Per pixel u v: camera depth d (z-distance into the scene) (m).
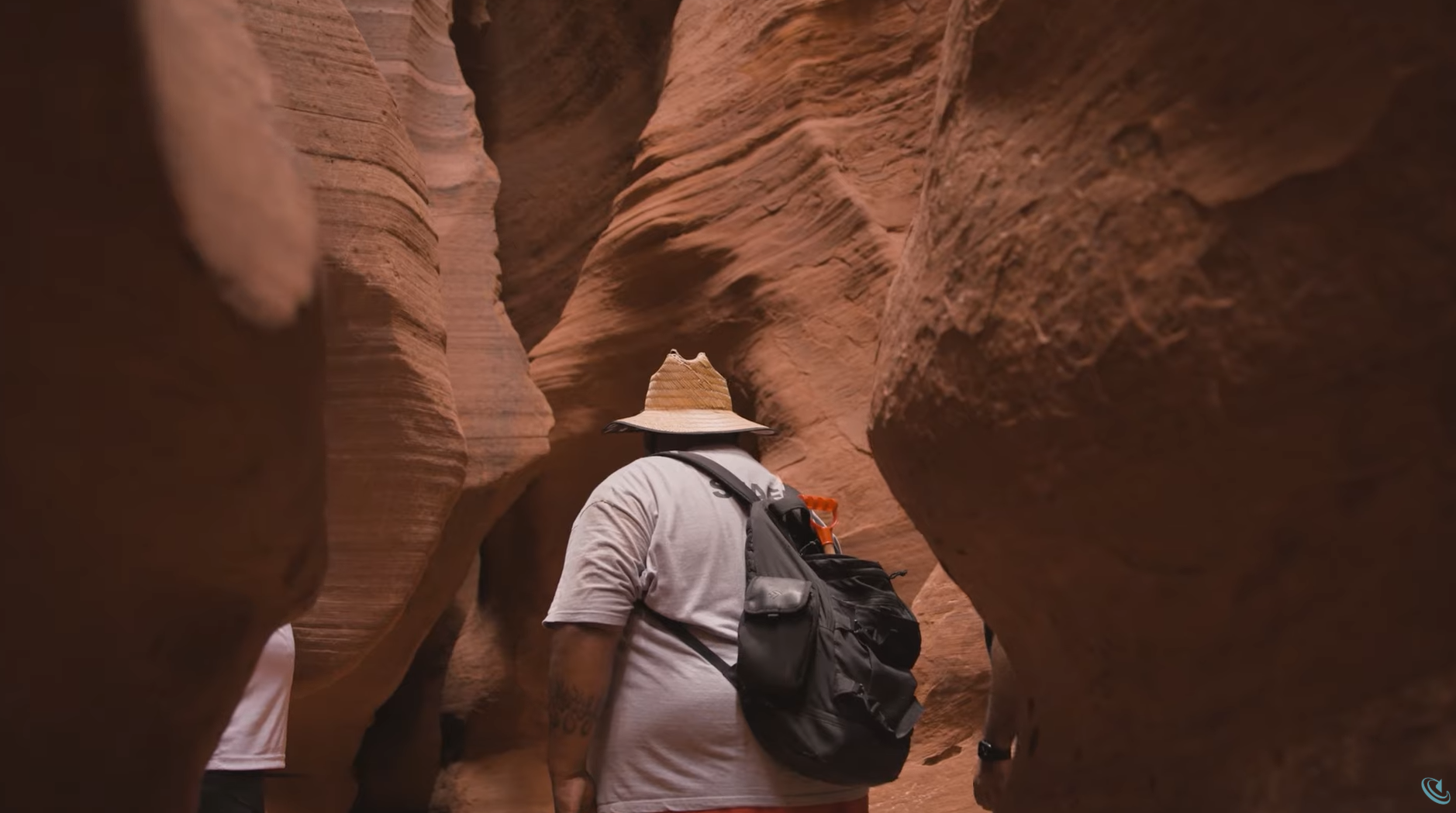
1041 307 0.84
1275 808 0.73
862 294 4.73
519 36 6.87
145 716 0.66
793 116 5.12
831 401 4.66
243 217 0.60
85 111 0.51
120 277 0.53
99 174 0.52
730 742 1.63
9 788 0.60
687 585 1.71
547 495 5.68
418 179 3.54
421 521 3.28
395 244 3.30
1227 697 0.79
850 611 1.72
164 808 0.70
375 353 3.21
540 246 6.66
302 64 3.27
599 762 1.70
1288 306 0.69
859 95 5.10
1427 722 0.67
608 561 1.70
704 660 1.67
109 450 0.56
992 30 0.93
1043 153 0.87
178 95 0.58
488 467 4.23
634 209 5.55
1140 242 0.77
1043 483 0.87
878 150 5.00
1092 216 0.81
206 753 0.74
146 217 0.53
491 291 4.52
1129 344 0.77
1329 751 0.71
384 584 3.22
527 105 6.81
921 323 0.99
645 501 1.76
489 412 4.30
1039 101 0.88
